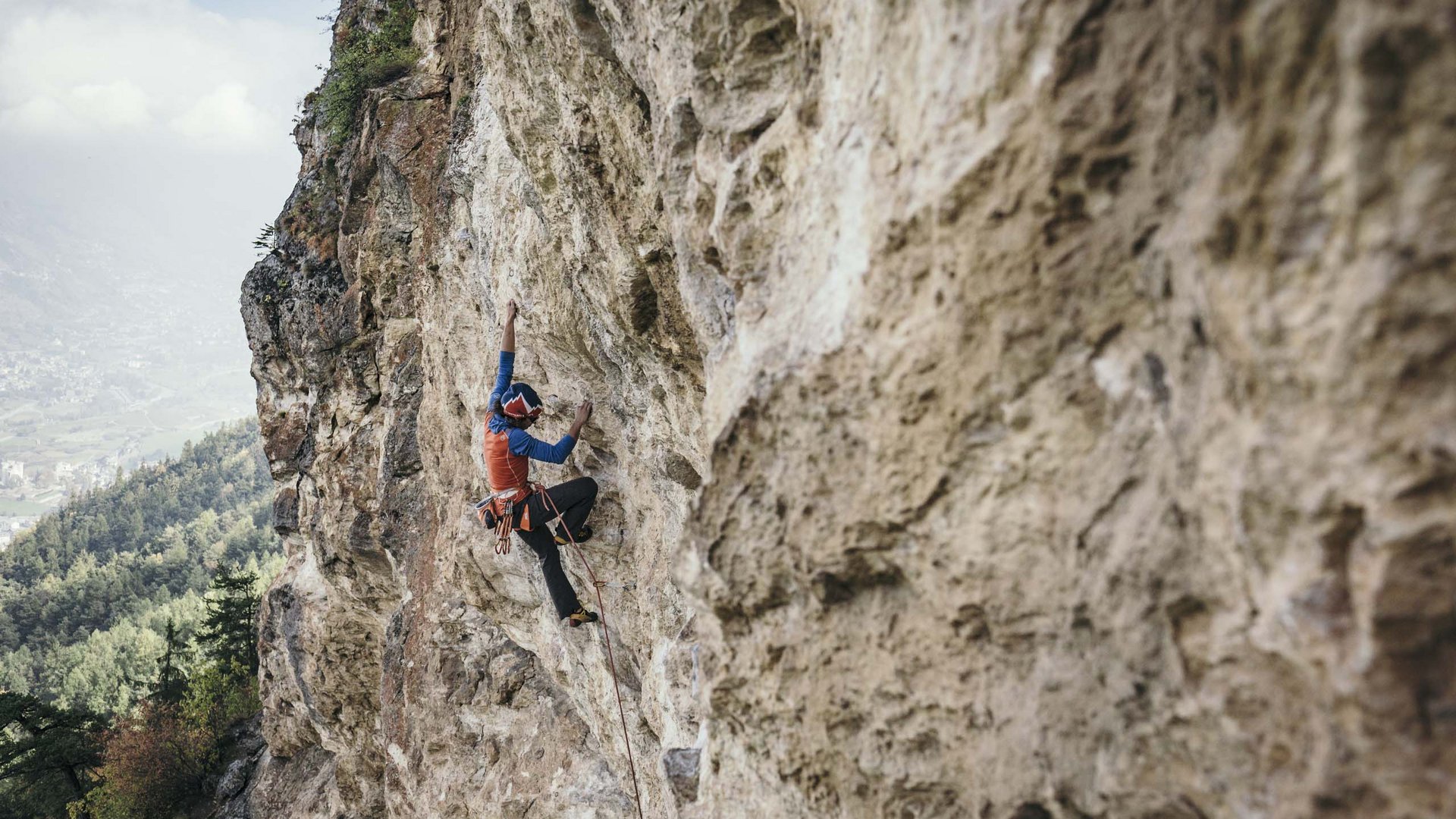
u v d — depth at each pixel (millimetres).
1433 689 1339
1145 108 1690
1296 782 1538
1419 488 1304
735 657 3102
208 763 26578
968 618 2246
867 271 2391
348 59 12461
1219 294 1523
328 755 17672
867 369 2359
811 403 2537
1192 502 1690
